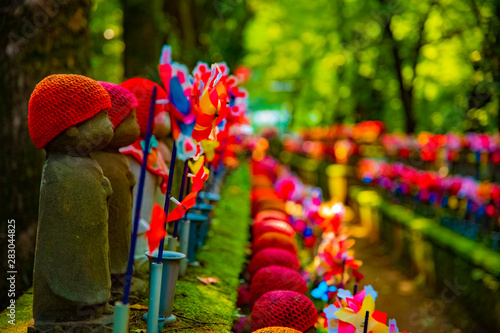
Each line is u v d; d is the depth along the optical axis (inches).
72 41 177.2
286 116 1226.6
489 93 357.1
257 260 159.0
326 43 735.1
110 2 458.6
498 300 246.5
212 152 143.8
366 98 688.4
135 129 118.9
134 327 108.6
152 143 141.6
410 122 588.1
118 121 115.3
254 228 220.4
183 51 390.9
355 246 485.7
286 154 1209.4
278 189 331.0
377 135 666.8
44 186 96.0
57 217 95.0
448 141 419.8
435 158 462.3
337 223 179.0
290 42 885.8
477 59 388.8
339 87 736.3
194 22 485.7
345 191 687.7
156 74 229.8
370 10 594.6
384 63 642.8
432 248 344.2
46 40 169.6
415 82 605.9
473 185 338.3
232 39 532.7
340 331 94.6
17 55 165.9
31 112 96.3
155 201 163.8
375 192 592.1
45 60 169.9
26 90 167.0
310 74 901.8
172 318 111.5
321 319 133.8
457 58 534.6
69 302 95.2
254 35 917.8
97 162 107.2
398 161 566.9
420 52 590.9
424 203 451.2
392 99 721.6
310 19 731.4
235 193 405.4
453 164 430.9
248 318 137.5
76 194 95.7
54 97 94.3
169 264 108.0
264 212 234.2
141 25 333.7
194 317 119.3
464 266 291.7
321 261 162.7
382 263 419.2
